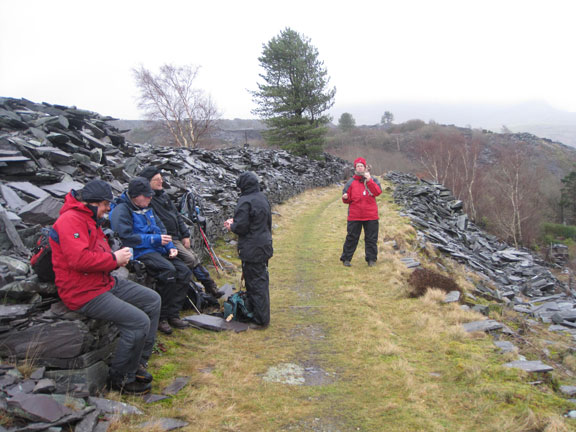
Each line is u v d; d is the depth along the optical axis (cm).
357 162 880
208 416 343
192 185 1105
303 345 511
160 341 471
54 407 281
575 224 5538
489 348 496
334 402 381
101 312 333
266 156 2423
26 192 492
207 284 626
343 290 735
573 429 325
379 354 484
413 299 683
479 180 4828
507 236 4069
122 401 346
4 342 324
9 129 646
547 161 9450
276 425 340
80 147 697
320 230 1365
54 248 320
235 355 468
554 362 479
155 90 3866
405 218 1416
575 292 1451
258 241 538
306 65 3859
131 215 476
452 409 370
